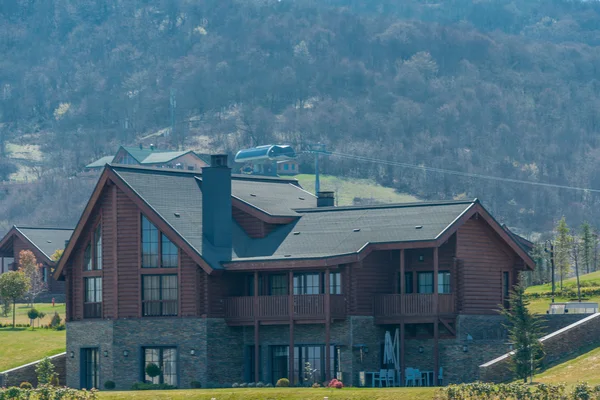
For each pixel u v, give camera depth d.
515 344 134.25
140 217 159.38
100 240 163.12
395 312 153.25
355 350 152.88
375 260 157.25
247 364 159.62
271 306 153.25
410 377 151.38
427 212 156.75
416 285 157.88
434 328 150.50
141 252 159.00
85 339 162.75
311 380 153.00
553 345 143.50
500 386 115.00
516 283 163.88
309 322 150.25
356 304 153.38
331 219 162.50
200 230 158.62
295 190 182.12
